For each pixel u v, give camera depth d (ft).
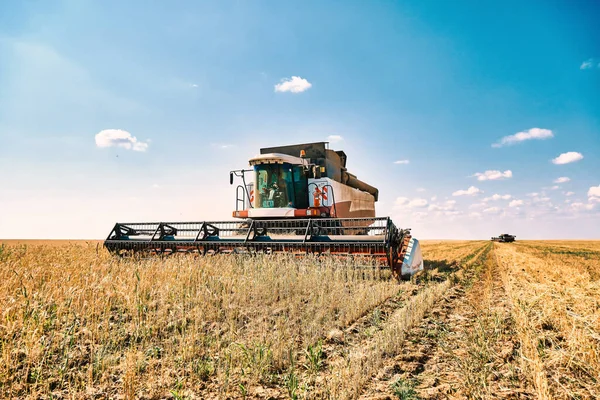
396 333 16.65
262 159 40.96
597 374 12.43
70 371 13.29
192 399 11.19
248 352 14.14
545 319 18.15
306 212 38.99
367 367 12.96
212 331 17.52
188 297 22.30
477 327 17.94
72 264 30.50
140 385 12.20
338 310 21.08
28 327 15.25
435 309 21.83
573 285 28.12
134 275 25.75
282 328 17.26
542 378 11.41
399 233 32.81
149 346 15.60
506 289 27.58
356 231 51.85
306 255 30.96
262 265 29.89
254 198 42.32
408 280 31.45
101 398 11.43
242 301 22.48
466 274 38.04
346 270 29.76
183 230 37.99
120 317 19.35
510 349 14.66
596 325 16.72
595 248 101.40
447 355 14.52
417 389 11.60
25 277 24.03
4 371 12.59
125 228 40.06
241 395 11.47
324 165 46.19
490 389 11.56
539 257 62.28
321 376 12.71
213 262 31.78
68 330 15.72
